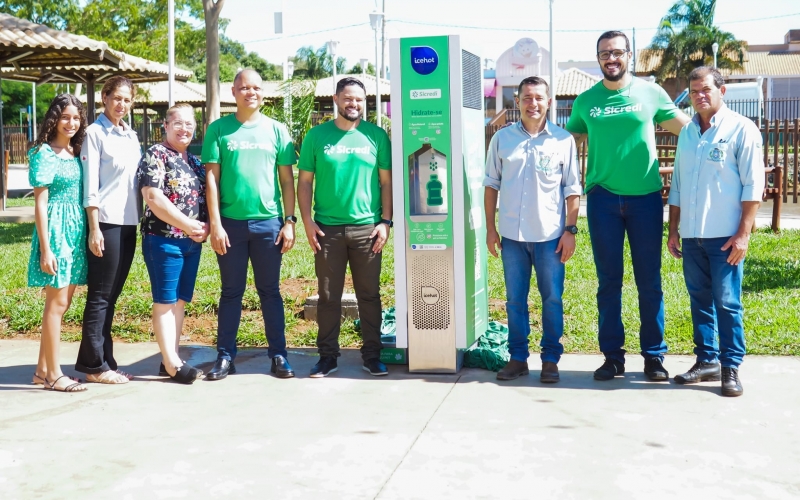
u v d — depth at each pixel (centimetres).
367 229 557
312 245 559
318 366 567
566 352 620
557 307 537
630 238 536
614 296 541
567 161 535
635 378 544
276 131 562
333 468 390
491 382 542
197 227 547
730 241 495
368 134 553
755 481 367
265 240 561
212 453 412
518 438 427
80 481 378
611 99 527
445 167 548
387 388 531
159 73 1816
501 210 547
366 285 564
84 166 532
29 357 630
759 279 837
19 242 1244
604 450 408
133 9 2927
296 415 474
